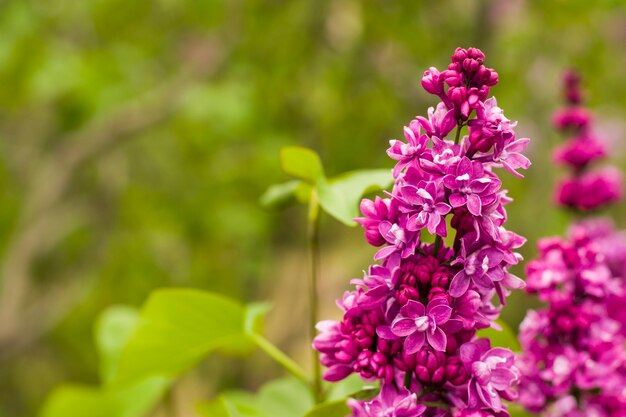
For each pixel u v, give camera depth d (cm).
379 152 423
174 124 466
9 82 430
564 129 197
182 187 504
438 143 100
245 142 475
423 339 99
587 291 136
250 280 514
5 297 443
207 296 155
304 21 402
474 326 103
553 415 132
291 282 545
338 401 115
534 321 135
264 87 415
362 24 398
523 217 432
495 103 102
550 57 404
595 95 413
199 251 510
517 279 101
